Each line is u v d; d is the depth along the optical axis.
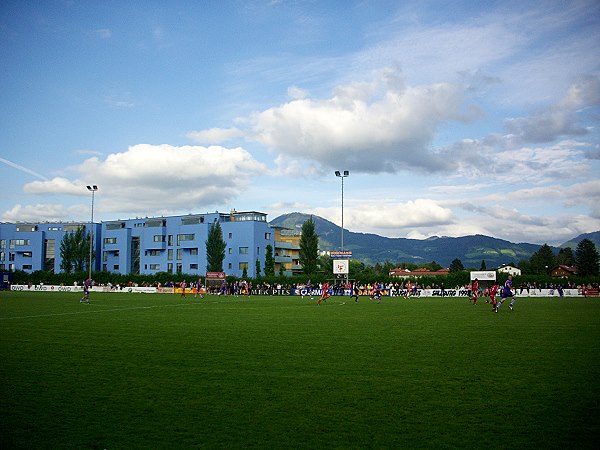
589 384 12.83
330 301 61.00
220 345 19.81
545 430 9.34
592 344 19.95
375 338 22.03
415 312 39.69
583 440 8.83
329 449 8.45
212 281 89.81
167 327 26.89
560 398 11.48
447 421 9.89
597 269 147.88
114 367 15.18
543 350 18.38
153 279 99.56
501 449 8.43
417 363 15.79
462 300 64.88
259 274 107.62
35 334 23.56
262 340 21.36
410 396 11.73
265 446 8.59
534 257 181.88
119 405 11.02
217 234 107.75
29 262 133.12
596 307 45.97
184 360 16.36
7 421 9.92
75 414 10.37
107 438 8.98
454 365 15.44
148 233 123.50
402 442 8.76
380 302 58.94
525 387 12.53
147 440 8.88
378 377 13.75
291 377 13.77
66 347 19.27
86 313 37.06
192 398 11.58
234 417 10.16
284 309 43.47
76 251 122.06
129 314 36.31
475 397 11.62
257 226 113.12
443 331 24.92
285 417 10.16
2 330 25.33
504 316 35.00
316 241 107.69
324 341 21.00
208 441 8.82
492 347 19.19
